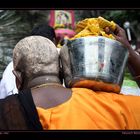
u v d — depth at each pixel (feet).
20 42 6.10
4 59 9.78
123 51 6.12
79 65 5.97
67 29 13.06
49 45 6.09
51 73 6.02
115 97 6.03
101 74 5.92
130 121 5.92
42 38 6.14
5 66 9.73
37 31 9.61
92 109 5.78
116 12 14.61
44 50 6.02
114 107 5.87
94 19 6.50
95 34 6.20
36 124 5.65
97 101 5.89
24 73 6.07
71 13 13.64
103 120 5.74
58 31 12.86
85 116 5.71
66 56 6.12
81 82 5.96
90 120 5.71
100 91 6.04
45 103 5.78
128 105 6.02
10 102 5.82
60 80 6.21
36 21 13.91
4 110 5.80
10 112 5.77
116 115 5.82
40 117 5.68
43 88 5.91
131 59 6.66
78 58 5.99
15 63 6.10
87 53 5.96
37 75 6.00
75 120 5.66
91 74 5.91
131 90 7.54
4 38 10.73
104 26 6.53
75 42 6.06
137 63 6.69
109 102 5.93
